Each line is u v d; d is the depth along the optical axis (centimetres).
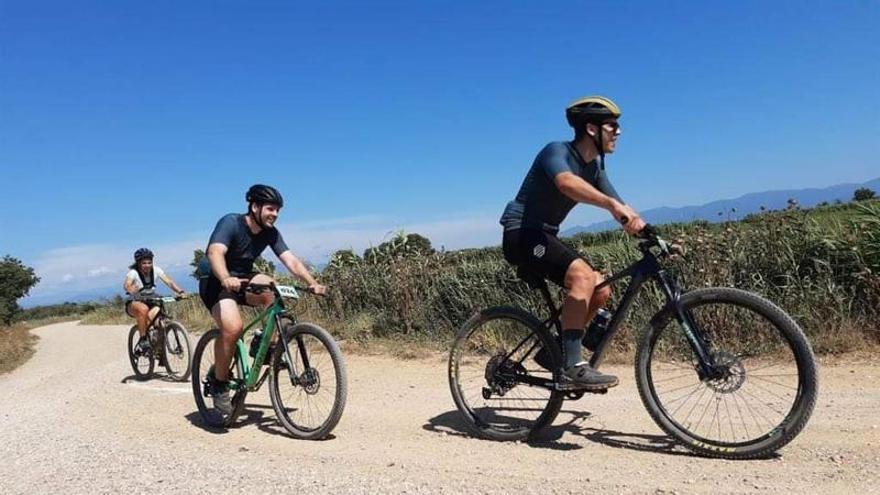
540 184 416
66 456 456
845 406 457
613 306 664
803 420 354
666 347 533
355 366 798
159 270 863
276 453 436
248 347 535
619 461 375
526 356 446
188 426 536
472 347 492
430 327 923
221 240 505
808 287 668
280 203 524
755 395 471
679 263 711
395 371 745
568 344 405
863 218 677
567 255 411
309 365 479
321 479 373
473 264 926
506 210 440
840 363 586
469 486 345
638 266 408
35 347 1798
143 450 460
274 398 494
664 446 399
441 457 406
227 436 495
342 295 1088
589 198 385
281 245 541
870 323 637
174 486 378
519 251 426
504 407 488
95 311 3244
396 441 451
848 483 316
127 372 934
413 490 345
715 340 534
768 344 548
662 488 323
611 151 410
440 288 931
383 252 1104
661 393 493
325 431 465
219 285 526
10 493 387
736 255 711
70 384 891
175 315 1609
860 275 645
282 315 507
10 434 544
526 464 381
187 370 798
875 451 358
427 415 521
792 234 705
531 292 829
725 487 322
